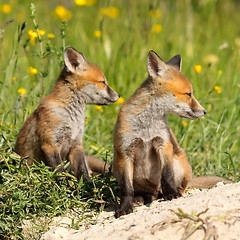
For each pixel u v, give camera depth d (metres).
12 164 10.82
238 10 29.30
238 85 17.19
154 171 10.95
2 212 9.66
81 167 12.29
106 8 21.30
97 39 19.80
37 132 11.98
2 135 11.20
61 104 12.11
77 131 12.34
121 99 15.20
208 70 18.42
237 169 12.97
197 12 26.03
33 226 9.37
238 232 8.14
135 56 18.86
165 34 21.55
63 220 9.77
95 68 12.48
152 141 10.63
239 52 20.88
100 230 8.77
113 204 10.53
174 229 8.27
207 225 8.06
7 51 18.12
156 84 10.70
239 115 16.17
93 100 12.46
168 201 9.67
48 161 11.88
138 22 21.31
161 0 24.19
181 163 11.27
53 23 19.80
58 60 13.57
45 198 10.04
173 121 15.20
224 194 9.20
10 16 20.73
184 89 10.84
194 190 11.27
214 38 23.94
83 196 10.68
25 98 14.75
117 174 10.77
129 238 8.27
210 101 16.39
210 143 14.26
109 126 15.28
